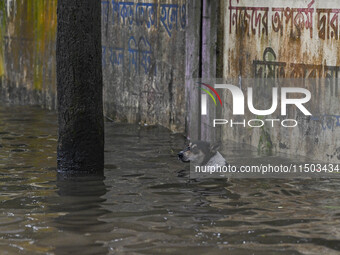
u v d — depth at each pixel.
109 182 8.02
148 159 9.52
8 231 6.02
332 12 8.76
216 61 11.19
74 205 6.93
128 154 9.92
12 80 18.52
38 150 10.23
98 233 5.94
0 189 7.67
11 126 12.84
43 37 16.58
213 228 6.06
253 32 10.38
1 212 6.66
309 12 9.18
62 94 8.58
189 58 11.66
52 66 16.02
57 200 7.14
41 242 5.70
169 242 5.66
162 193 7.45
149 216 6.48
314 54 9.13
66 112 8.57
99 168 8.73
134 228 6.08
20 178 8.26
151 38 13.06
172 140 11.30
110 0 14.54
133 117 13.80
